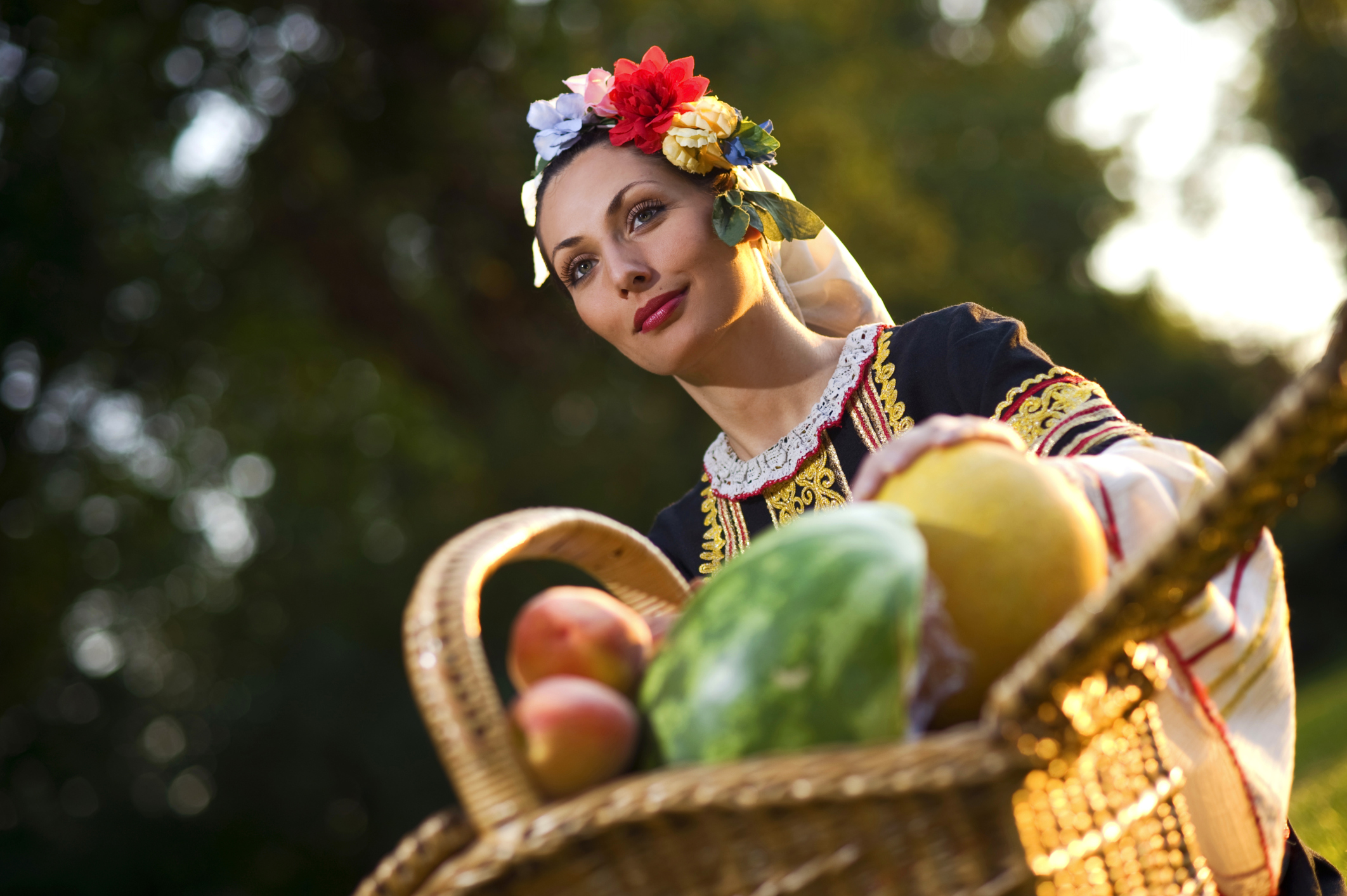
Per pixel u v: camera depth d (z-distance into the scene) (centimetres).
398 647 1912
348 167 1205
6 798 2028
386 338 1294
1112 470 138
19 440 1169
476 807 107
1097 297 2056
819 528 115
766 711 107
